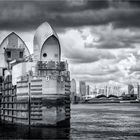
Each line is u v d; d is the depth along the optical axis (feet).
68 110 465.88
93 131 415.64
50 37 474.08
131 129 443.73
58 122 426.92
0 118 559.79
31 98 438.81
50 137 358.02
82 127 459.73
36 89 433.89
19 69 477.77
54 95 423.64
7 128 427.74
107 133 400.67
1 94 559.38
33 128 424.87
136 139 358.02
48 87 425.28
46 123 426.92
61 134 379.35
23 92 454.40
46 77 428.56
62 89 435.94
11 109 497.87
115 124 508.94
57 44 479.41
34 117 435.12
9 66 567.18
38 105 431.84
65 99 448.24
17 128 426.10
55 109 423.23
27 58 551.18
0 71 581.94
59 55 481.46
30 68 472.03
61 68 471.62
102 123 524.11
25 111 447.42
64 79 450.71
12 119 493.77
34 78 437.99
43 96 427.33
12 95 496.23
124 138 363.56
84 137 364.38
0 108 560.20
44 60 476.95
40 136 363.76
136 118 636.48
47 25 480.64
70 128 443.32
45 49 476.54
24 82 452.35
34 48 487.20
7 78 533.14
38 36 481.05
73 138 355.56
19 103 464.24
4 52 593.42
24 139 346.13
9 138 351.67
